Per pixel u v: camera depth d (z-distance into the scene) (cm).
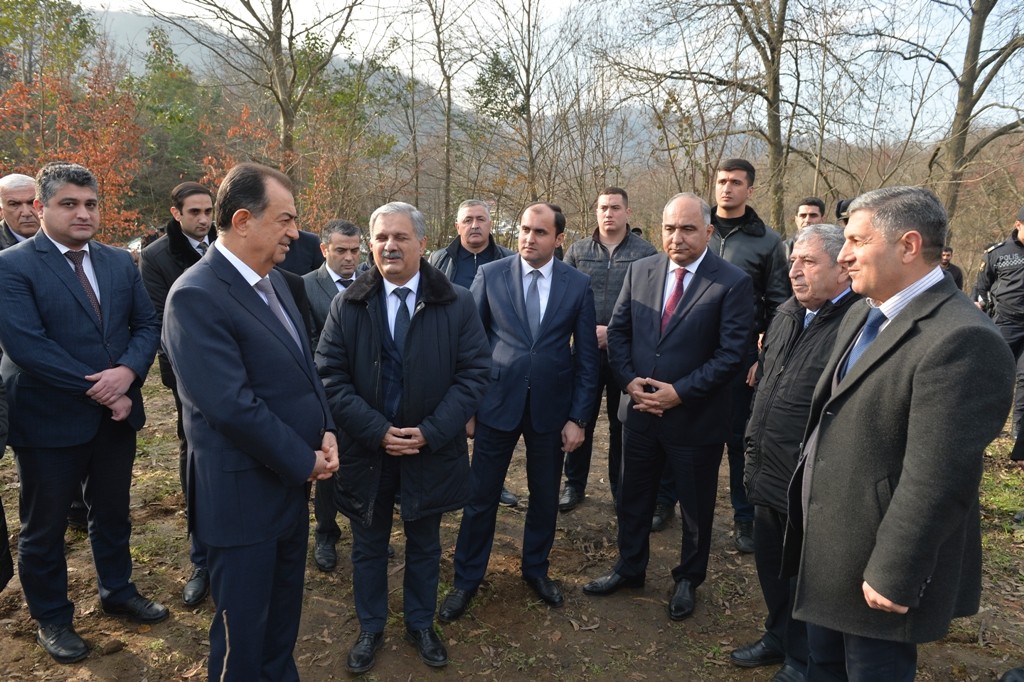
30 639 264
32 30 1142
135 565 324
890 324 176
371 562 262
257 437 191
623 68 951
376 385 249
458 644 277
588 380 312
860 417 178
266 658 226
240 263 201
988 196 1073
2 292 236
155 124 1485
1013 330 532
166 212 1655
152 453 487
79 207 252
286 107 1159
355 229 358
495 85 1208
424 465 255
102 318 262
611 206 408
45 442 244
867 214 175
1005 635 290
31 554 249
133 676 247
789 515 207
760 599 318
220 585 202
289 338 212
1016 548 370
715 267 290
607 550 363
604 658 272
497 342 310
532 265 311
